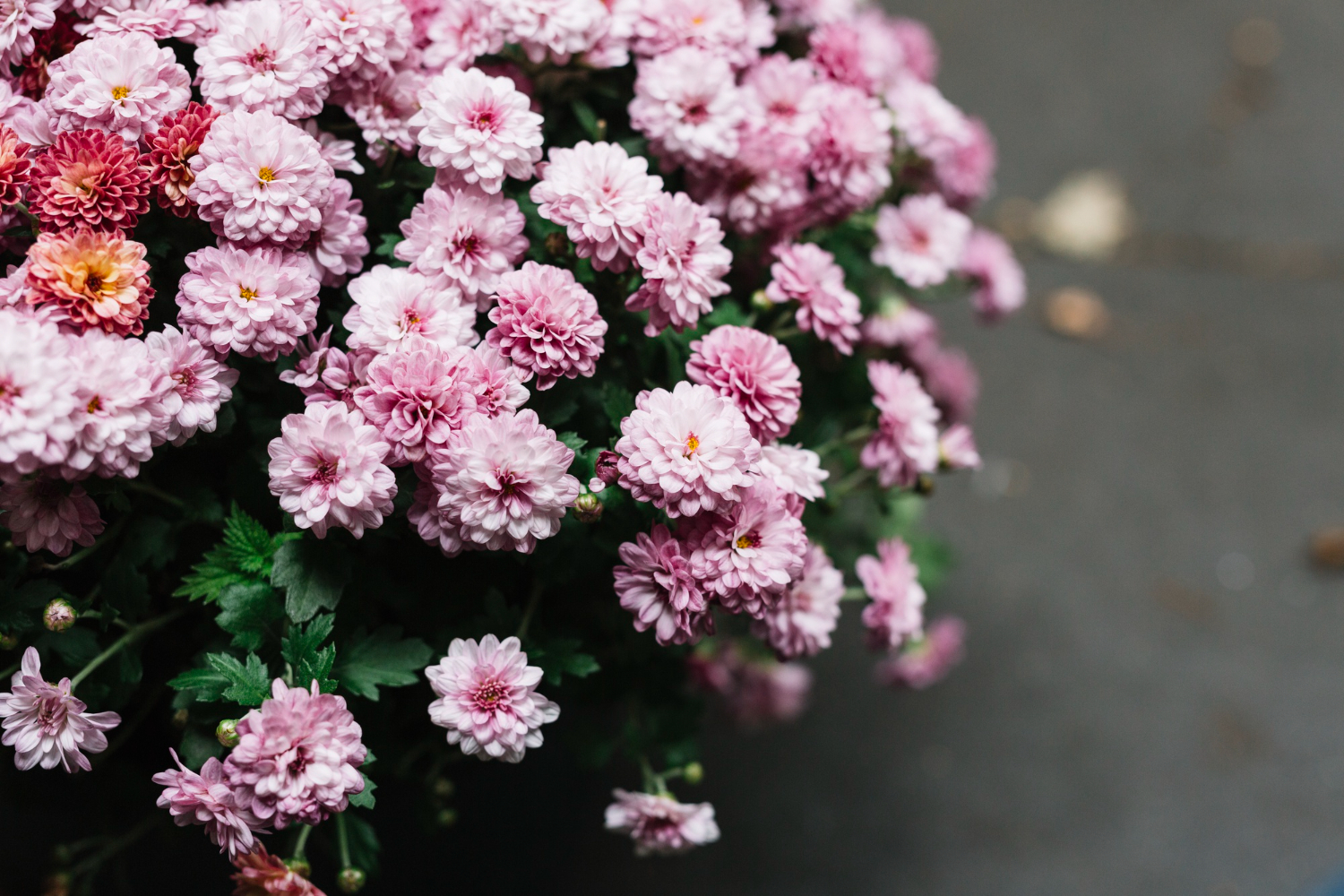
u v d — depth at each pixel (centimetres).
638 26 101
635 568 96
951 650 118
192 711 97
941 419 121
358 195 100
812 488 99
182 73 96
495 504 94
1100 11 191
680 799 128
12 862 118
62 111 96
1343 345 163
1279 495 151
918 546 120
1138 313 166
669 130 100
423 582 100
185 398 94
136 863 118
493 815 123
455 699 95
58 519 95
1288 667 140
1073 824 129
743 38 103
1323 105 183
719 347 97
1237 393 159
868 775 131
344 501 93
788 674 120
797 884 125
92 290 94
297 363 98
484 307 97
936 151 108
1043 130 180
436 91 96
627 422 94
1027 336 164
